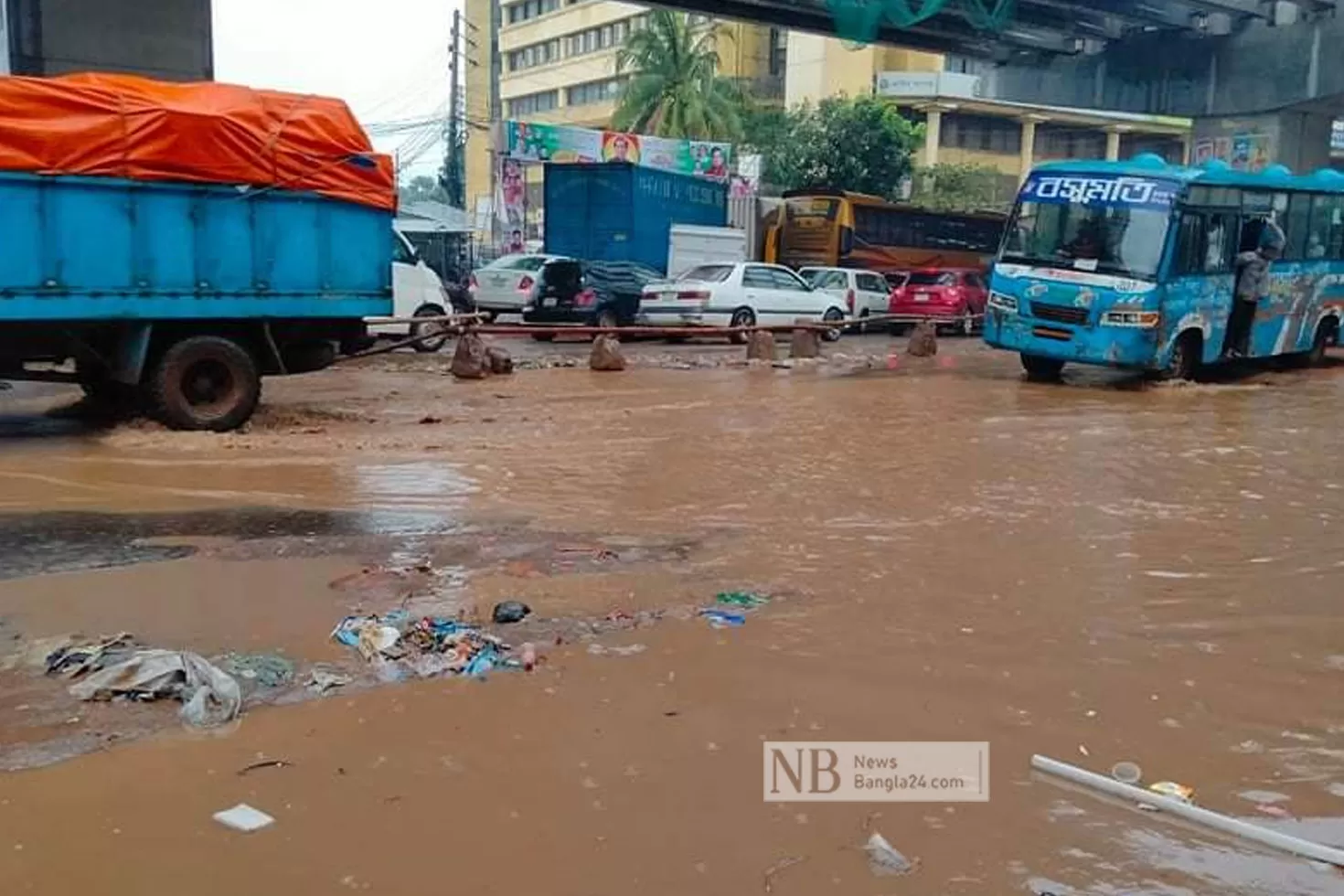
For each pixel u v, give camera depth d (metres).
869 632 5.68
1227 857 3.67
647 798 3.97
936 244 36.72
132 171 10.20
